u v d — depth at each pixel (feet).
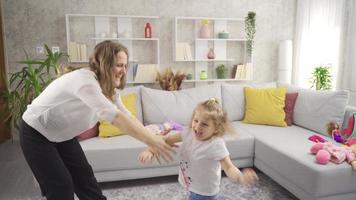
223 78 14.84
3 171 9.60
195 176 4.83
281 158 7.49
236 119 11.07
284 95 10.43
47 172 4.76
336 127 8.51
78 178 5.66
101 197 5.90
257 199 7.54
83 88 4.36
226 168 4.47
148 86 14.33
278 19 15.69
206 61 15.08
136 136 4.46
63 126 4.68
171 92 10.58
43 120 4.54
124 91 10.02
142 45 14.32
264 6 15.42
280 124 10.03
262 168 8.59
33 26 13.10
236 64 15.49
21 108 11.27
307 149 7.54
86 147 7.77
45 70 12.97
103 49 4.50
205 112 4.62
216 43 15.01
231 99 11.02
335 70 13.12
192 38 14.82
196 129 4.65
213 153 4.54
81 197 5.76
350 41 12.40
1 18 12.80
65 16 12.87
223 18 14.43
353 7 12.19
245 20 14.75
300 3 15.35
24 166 10.04
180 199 7.55
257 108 10.38
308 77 14.82
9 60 13.15
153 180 8.73
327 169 6.31
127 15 13.44
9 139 13.48
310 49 14.70
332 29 13.24
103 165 7.81
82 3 13.34
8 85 12.88
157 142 4.48
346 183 6.46
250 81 15.67
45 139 4.76
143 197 7.67
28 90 11.20
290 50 14.92
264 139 8.54
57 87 4.50
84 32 13.60
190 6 14.51
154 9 14.12
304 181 6.64
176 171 8.46
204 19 14.23
